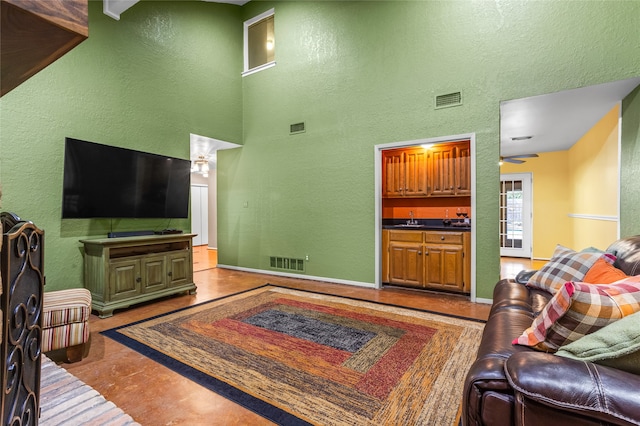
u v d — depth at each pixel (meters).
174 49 4.54
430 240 4.14
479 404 1.04
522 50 3.46
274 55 5.23
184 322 3.04
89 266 3.44
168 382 2.00
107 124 3.77
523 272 2.77
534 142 5.80
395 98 4.19
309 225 4.90
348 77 4.54
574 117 4.18
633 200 3.19
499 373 1.04
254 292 4.16
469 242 3.90
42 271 1.17
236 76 5.49
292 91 5.04
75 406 1.58
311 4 4.84
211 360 2.29
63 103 3.40
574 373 0.92
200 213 9.52
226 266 5.88
